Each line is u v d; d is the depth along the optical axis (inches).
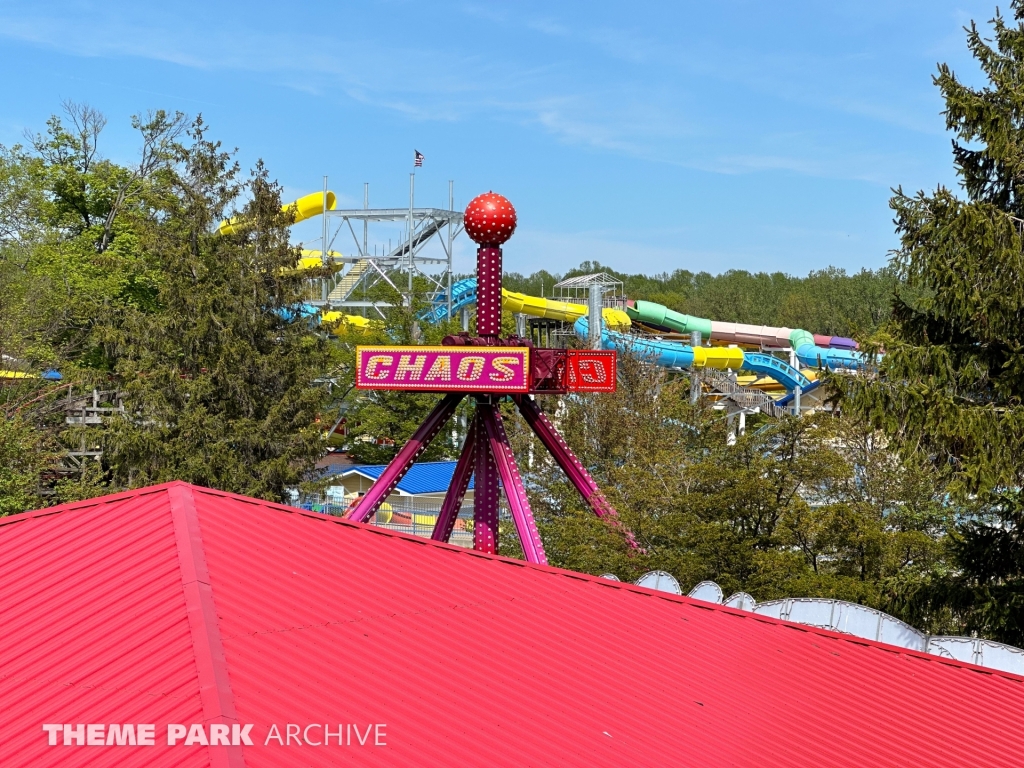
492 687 448.5
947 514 1300.4
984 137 959.6
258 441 1583.4
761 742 461.1
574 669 486.9
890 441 957.8
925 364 958.4
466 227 1072.8
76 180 2300.7
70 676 406.6
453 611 512.4
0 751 364.8
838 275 6752.0
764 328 3710.6
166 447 1542.8
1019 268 892.6
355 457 2623.0
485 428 1088.2
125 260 2127.2
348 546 554.9
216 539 519.5
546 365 1037.8
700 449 1560.0
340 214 3061.0
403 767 367.2
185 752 345.1
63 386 1720.0
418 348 1051.9
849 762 464.8
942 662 639.8
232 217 1792.6
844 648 612.7
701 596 922.7
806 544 1171.9
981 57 992.9
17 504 1290.6
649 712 464.1
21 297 1812.3
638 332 3341.5
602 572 1087.6
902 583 1051.9
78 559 509.4
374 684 423.2
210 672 391.2
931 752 502.3
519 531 1038.4
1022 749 532.1
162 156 2309.3
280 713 380.2
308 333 1755.7
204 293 1633.9
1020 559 1013.2
